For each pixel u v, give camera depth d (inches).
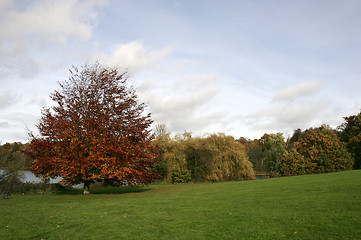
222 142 1565.0
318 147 1550.2
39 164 715.4
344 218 356.8
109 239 328.8
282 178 1056.2
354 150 1712.6
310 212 402.6
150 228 365.7
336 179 791.7
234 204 504.4
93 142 685.3
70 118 754.8
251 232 333.1
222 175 1476.4
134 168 767.7
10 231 361.7
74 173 703.1
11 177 826.8
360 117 1849.2
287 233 323.0
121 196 706.8
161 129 2014.0
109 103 794.8
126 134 766.5
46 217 434.0
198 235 332.8
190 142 1557.6
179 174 1405.0
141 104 853.2
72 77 805.9
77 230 364.8
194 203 539.2
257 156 2790.4
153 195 716.0
